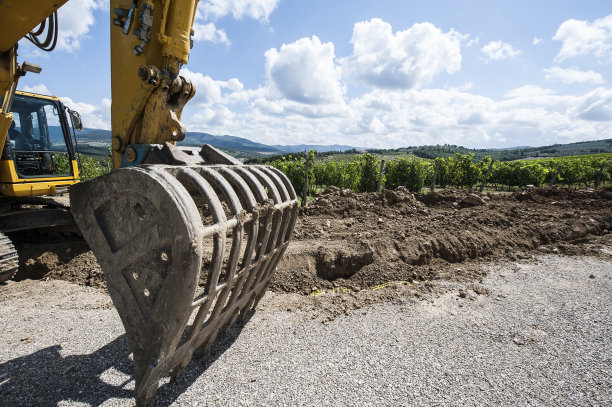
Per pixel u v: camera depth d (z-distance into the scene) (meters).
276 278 4.49
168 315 1.95
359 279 4.73
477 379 2.73
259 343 3.13
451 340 3.28
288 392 2.51
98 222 2.13
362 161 14.86
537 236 6.72
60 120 5.70
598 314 3.83
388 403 2.44
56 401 2.36
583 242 6.70
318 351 3.03
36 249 5.10
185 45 3.11
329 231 6.48
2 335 3.17
